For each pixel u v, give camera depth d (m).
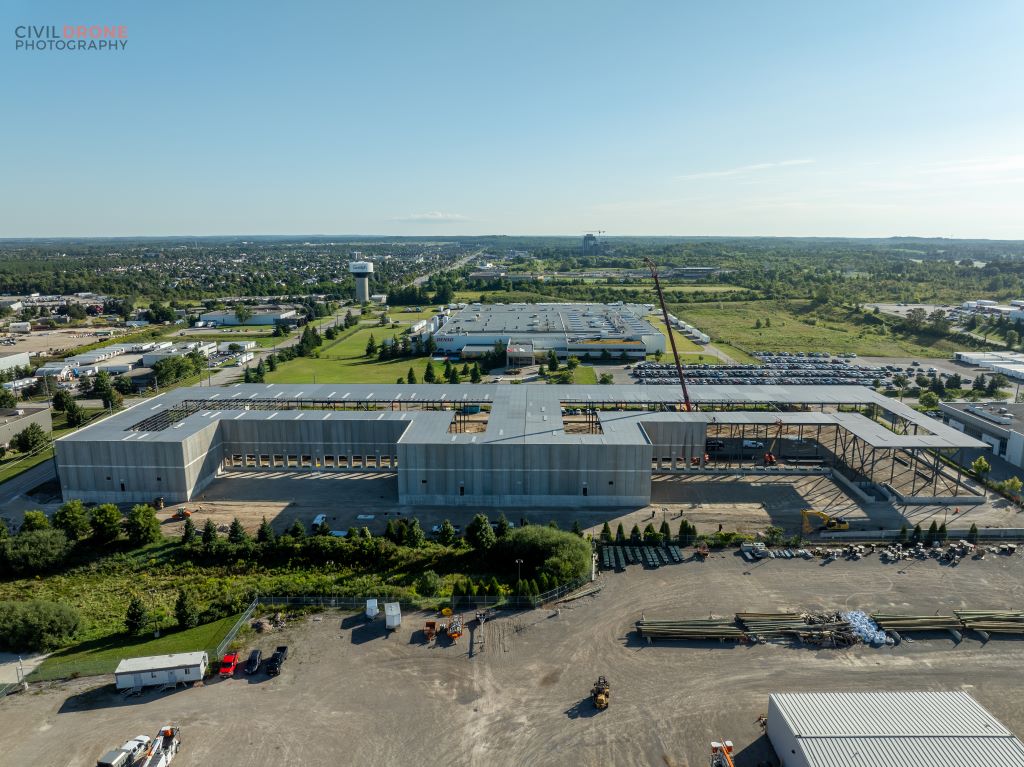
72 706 52.50
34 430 116.94
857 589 68.25
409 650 59.06
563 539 72.75
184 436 92.62
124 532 81.94
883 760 42.94
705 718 50.78
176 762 46.72
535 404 107.50
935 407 139.62
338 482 98.38
